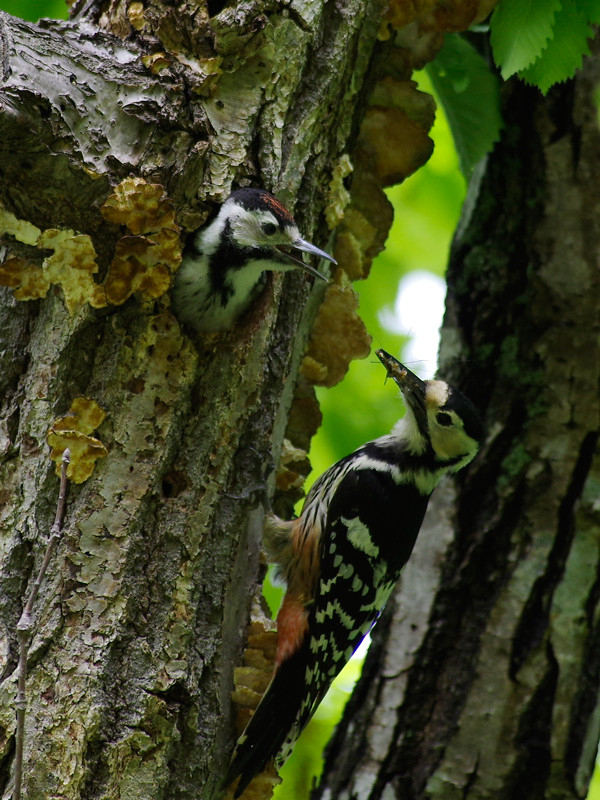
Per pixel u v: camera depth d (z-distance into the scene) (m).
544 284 10.40
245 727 8.30
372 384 14.08
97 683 7.38
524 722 9.62
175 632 7.77
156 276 7.79
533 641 9.72
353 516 9.95
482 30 10.54
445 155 14.41
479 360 10.58
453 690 9.80
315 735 12.06
